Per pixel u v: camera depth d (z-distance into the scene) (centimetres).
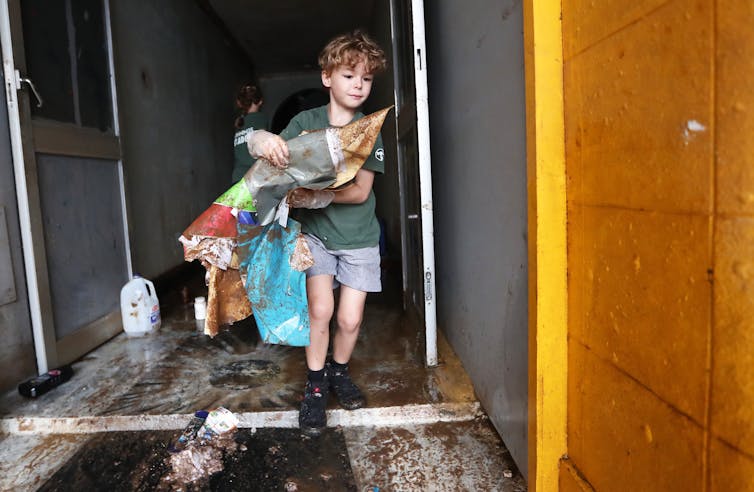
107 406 193
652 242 80
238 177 367
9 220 207
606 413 97
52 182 236
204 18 584
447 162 221
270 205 144
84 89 269
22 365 211
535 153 108
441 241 247
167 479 153
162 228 426
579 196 103
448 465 155
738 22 61
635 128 82
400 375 209
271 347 255
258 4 586
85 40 273
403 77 268
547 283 111
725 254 65
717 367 67
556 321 112
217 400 195
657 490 81
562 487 113
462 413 183
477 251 179
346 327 180
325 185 141
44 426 183
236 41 730
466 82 181
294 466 158
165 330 287
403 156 293
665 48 74
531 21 106
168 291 407
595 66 94
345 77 155
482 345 178
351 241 171
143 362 238
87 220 263
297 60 862
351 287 175
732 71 62
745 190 61
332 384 190
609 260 93
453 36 197
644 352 83
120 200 300
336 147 136
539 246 110
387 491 145
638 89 81
